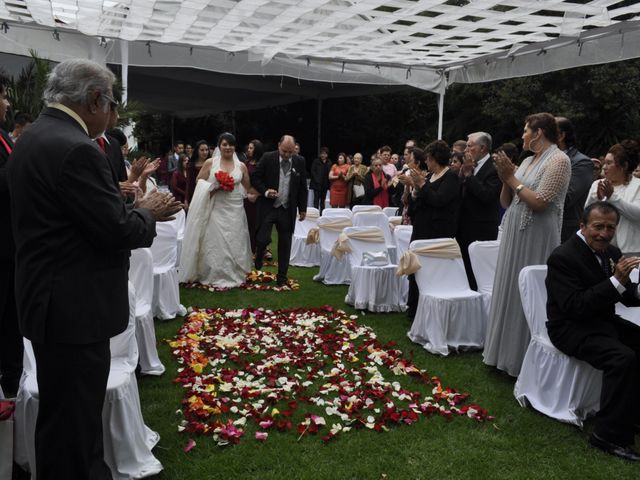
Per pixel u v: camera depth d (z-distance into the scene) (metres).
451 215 5.16
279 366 4.16
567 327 3.37
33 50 6.75
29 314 2.02
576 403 3.39
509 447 3.13
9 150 3.46
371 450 3.05
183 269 6.82
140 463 2.71
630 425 3.05
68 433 2.10
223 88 16.08
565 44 6.77
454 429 3.32
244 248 6.95
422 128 20.19
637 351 3.35
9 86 6.60
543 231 3.88
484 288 5.00
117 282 2.18
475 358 4.60
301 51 8.05
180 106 18.80
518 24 6.34
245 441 3.10
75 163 1.97
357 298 5.93
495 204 5.23
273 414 3.36
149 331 3.96
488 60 8.04
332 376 3.98
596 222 3.32
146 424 3.26
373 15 5.88
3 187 3.26
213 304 6.01
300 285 7.11
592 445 3.15
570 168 3.82
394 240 7.22
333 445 3.09
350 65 8.79
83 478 2.15
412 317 5.61
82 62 2.10
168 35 7.24
